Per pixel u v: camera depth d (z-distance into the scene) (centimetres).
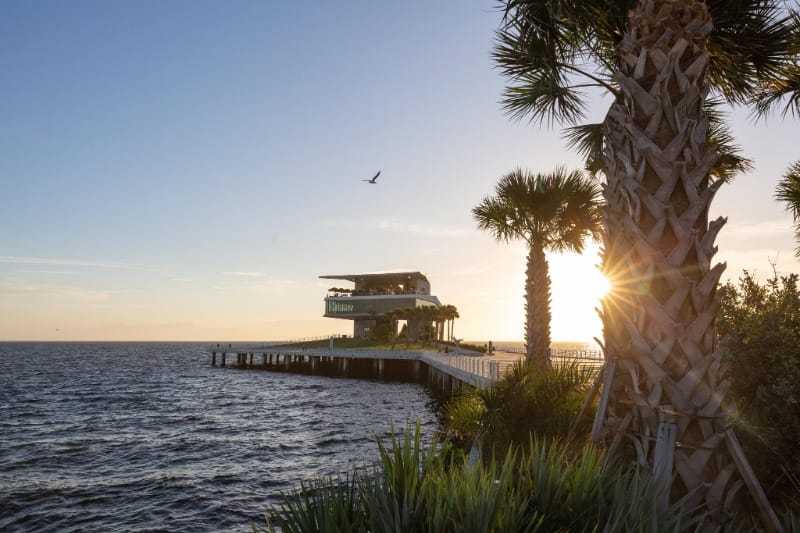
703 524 408
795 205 1089
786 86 791
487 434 996
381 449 382
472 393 1351
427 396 5022
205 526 1490
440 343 8319
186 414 3838
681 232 454
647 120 484
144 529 1467
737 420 611
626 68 517
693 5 486
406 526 322
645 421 447
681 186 464
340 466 2152
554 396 1010
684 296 445
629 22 523
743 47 634
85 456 2405
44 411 4053
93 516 1573
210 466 2184
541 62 708
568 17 631
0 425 3356
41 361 13225
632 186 471
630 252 469
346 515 326
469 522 311
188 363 12475
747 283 810
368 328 10744
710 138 991
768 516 400
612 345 488
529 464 397
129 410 4100
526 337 1838
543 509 358
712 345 446
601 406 484
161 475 2036
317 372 8162
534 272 1828
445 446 402
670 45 484
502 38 719
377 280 10500
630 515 332
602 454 421
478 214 1964
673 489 425
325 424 3266
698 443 428
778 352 618
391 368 7462
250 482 1927
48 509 1636
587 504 358
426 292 11156
